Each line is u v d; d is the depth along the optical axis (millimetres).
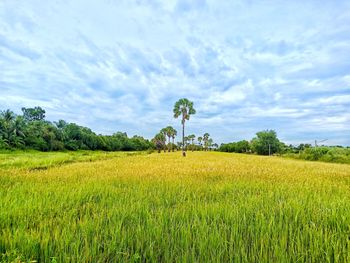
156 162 21469
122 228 3430
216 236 3012
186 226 3508
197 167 15273
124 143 102500
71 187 6859
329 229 3451
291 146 90562
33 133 61812
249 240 3146
